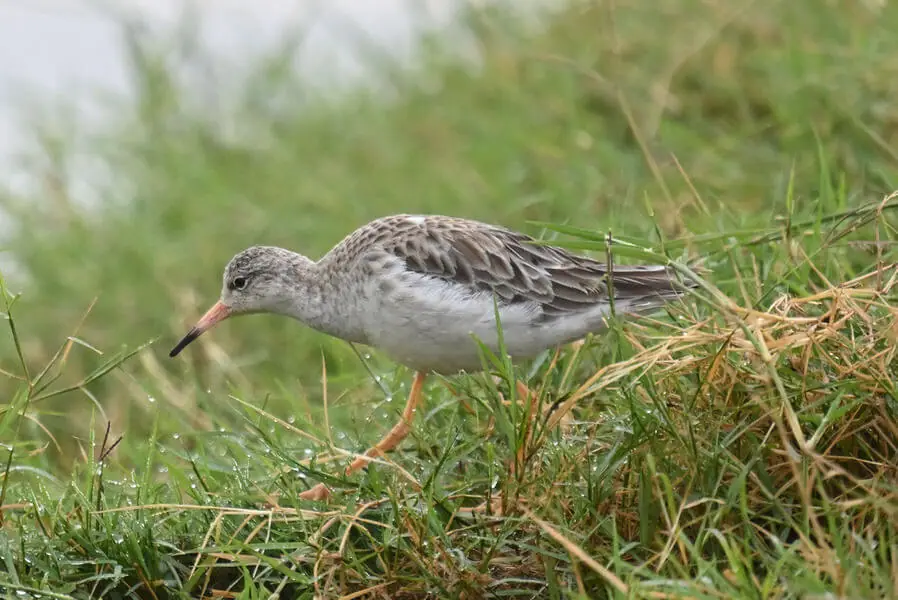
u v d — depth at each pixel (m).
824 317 9.60
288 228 16.86
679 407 9.56
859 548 8.27
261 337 15.34
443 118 18.53
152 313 15.80
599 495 9.18
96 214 17.88
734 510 8.86
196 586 9.65
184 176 18.08
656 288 10.95
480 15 20.03
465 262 10.80
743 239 11.58
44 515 10.03
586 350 10.45
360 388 12.72
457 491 9.52
